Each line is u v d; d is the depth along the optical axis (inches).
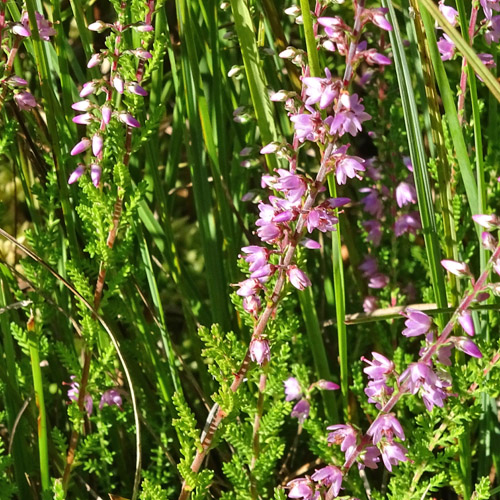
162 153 24.4
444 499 21.9
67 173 21.2
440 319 20.4
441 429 20.0
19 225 23.6
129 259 21.9
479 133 19.9
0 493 20.6
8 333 20.9
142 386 21.8
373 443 19.1
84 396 20.6
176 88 21.6
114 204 20.3
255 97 20.2
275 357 20.3
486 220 18.4
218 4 21.5
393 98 21.9
